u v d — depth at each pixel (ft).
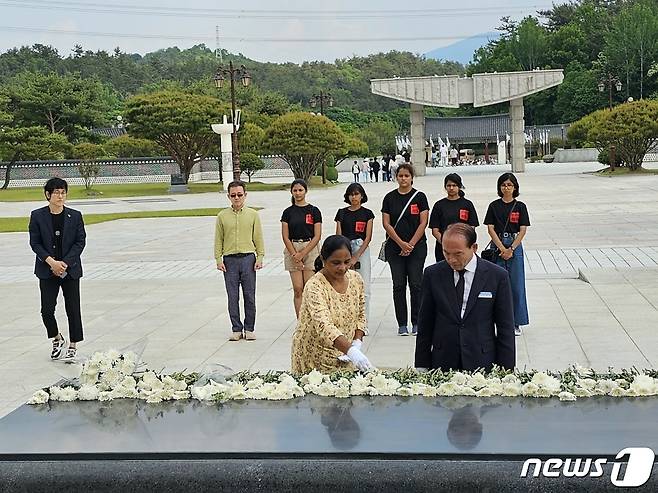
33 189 171.42
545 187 112.88
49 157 187.62
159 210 101.55
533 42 288.51
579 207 79.82
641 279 38.04
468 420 12.73
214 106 149.89
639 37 254.47
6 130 170.81
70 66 366.22
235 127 133.28
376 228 68.90
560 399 13.57
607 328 28.78
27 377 25.82
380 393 14.14
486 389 13.92
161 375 15.34
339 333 15.97
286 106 242.99
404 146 237.25
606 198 89.81
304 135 140.46
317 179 158.71
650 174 132.67
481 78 153.89
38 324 34.04
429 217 32.55
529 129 250.78
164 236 69.51
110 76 362.53
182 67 372.79
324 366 16.61
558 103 267.59
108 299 39.29
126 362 15.33
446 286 16.39
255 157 162.40
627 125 136.15
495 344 16.38
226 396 14.26
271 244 60.13
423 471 11.51
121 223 84.12
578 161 212.64
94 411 14.02
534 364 24.54
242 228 29.53
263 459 11.86
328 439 12.19
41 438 12.78
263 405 13.88
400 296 29.58
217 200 119.44
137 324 33.12
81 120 208.74
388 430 12.44
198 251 57.93
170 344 29.32
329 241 16.52
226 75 159.74
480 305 16.20
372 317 33.06
